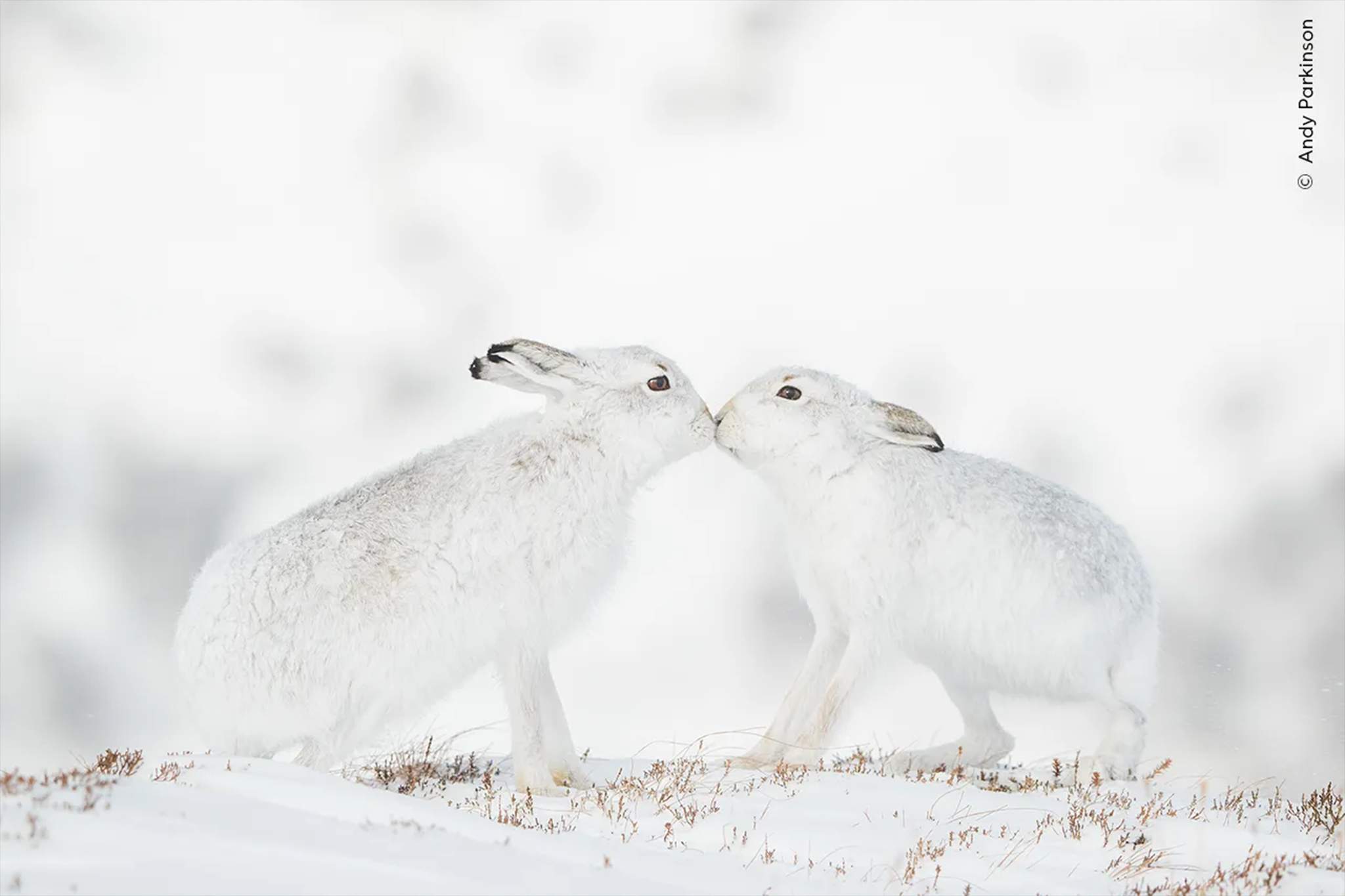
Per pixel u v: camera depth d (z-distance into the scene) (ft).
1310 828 56.44
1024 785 64.03
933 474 69.05
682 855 46.11
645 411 62.59
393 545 57.88
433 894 36.27
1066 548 68.44
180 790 42.01
